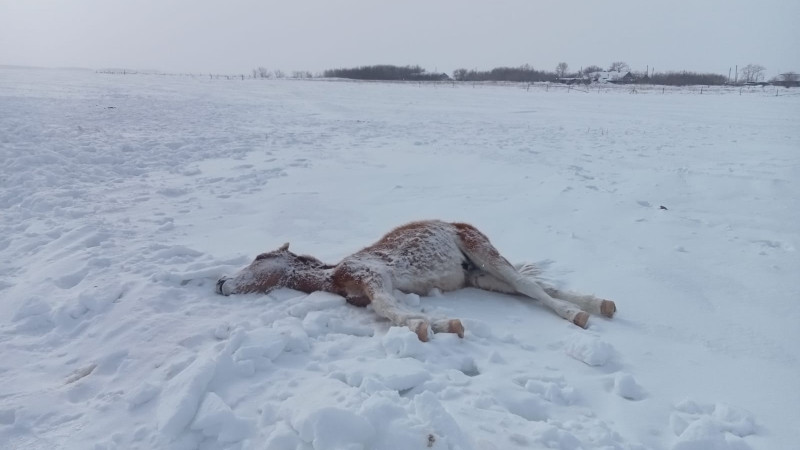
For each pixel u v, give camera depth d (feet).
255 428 9.73
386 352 12.71
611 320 15.24
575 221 24.80
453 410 10.29
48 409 10.70
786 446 9.91
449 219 25.21
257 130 57.62
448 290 17.21
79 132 48.60
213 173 35.58
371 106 95.91
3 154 35.96
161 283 16.34
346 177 34.58
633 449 9.61
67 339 13.94
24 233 22.49
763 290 17.07
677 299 16.46
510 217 25.43
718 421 10.46
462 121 73.15
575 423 10.35
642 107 100.89
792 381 12.16
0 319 15.10
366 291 14.98
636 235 22.80
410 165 38.93
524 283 16.43
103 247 20.08
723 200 29.63
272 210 26.40
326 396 10.16
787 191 30.96
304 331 13.55
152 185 31.81
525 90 169.58
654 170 37.96
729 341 14.01
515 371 12.21
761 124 71.26
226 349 11.67
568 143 52.47
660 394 11.64
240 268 17.58
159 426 9.68
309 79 278.26
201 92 121.29
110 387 11.46
